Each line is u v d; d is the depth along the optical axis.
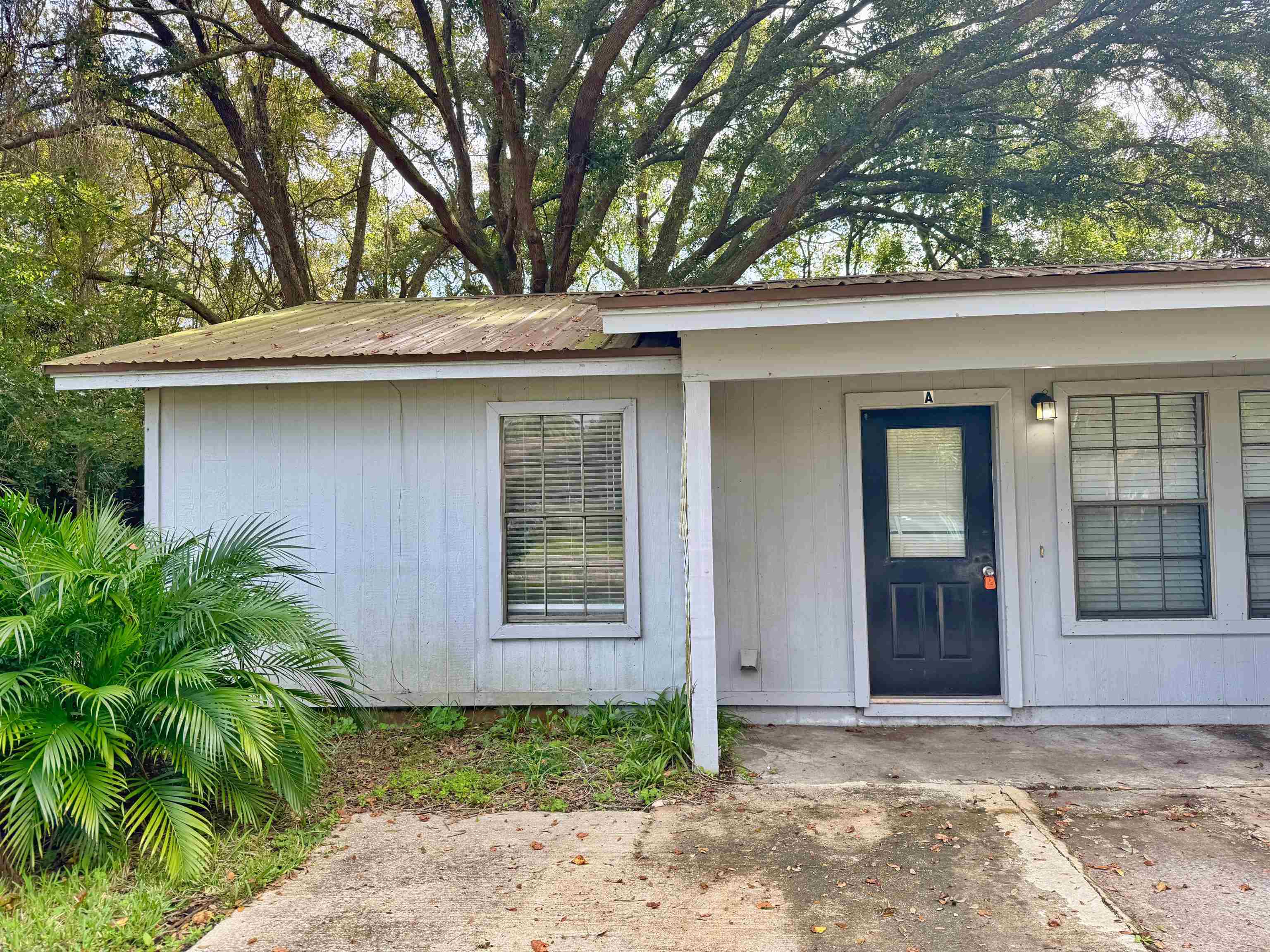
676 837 4.11
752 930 3.24
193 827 3.74
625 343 5.74
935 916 3.32
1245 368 5.79
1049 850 3.87
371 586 6.18
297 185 18.86
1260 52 14.55
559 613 6.14
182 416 6.28
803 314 4.63
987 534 6.06
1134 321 4.79
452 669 6.12
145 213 17.00
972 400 5.95
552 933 3.25
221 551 4.76
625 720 5.79
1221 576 5.80
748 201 17.61
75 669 4.02
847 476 6.05
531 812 4.50
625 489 6.03
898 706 5.97
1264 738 5.49
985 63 15.32
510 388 6.14
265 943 3.21
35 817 3.54
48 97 11.62
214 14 14.52
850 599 6.04
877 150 15.97
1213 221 16.22
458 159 16.70
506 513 6.17
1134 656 5.85
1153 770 4.92
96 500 5.06
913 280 4.49
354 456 6.21
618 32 13.45
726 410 6.12
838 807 4.43
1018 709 5.91
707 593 5.02
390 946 3.17
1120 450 5.94
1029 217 16.61
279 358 5.76
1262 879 3.55
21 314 11.09
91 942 3.14
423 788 4.84
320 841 4.14
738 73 17.23
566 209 15.00
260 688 4.25
